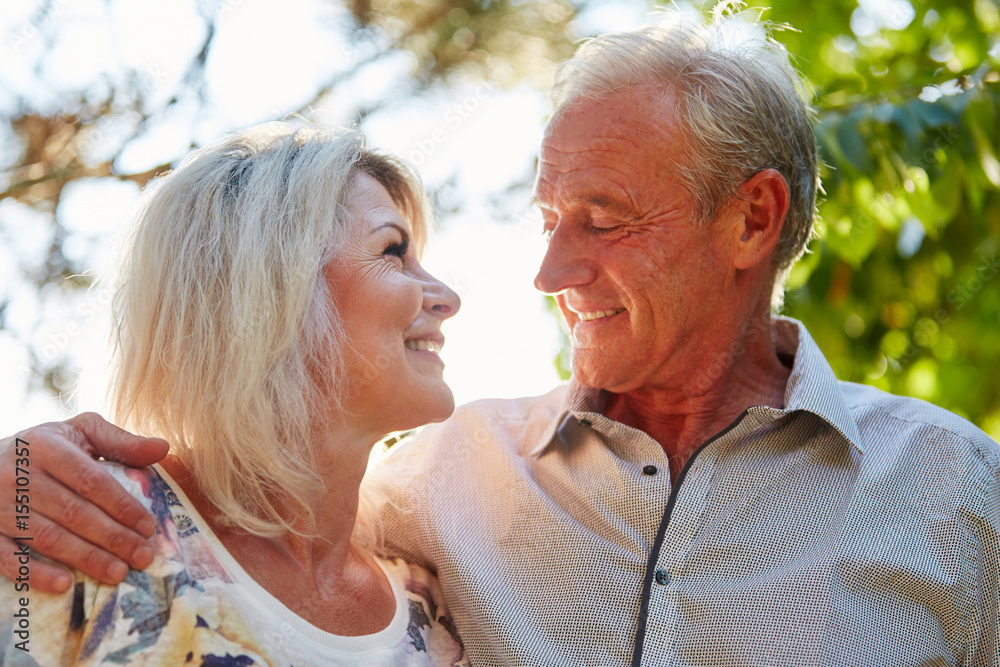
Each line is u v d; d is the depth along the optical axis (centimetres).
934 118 267
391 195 176
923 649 151
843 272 303
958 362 348
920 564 155
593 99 175
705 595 157
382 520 181
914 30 321
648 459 171
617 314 177
